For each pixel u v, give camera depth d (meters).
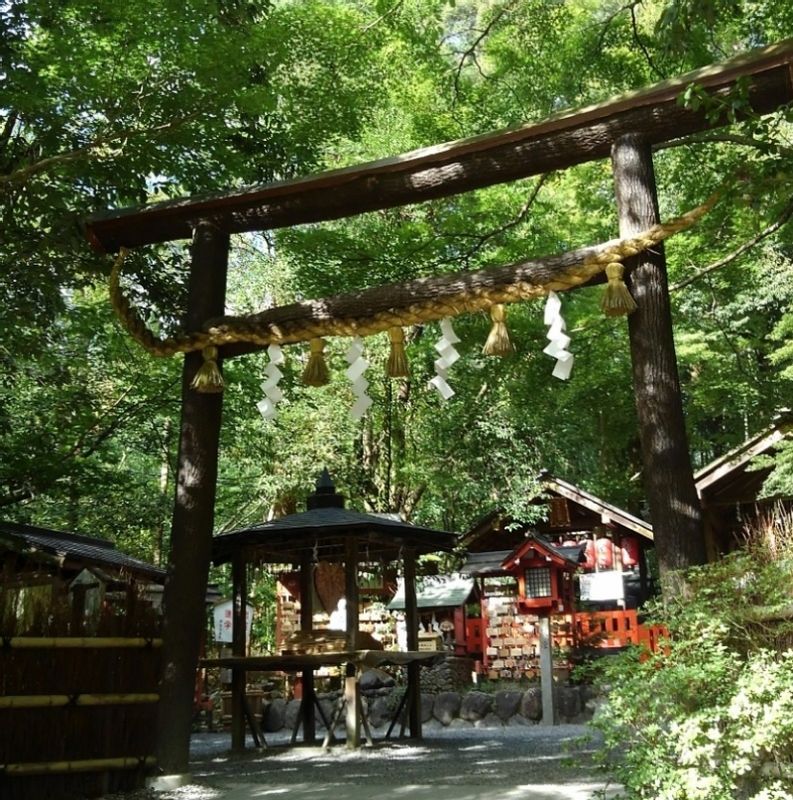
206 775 6.24
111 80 7.19
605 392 14.12
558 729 9.98
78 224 7.29
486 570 13.87
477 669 13.22
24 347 7.66
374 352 13.76
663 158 10.41
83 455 9.51
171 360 10.64
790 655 3.60
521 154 5.71
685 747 3.49
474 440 13.95
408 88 11.66
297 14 8.62
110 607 5.56
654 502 5.00
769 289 12.72
